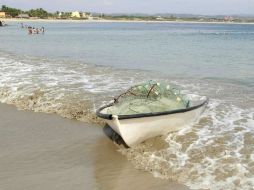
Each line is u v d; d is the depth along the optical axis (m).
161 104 11.00
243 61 28.25
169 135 11.11
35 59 28.84
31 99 15.89
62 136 12.01
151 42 50.59
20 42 50.00
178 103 11.42
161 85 11.91
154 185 8.67
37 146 11.21
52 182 8.95
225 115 12.85
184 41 53.06
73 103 14.98
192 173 9.00
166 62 27.70
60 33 80.44
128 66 25.30
